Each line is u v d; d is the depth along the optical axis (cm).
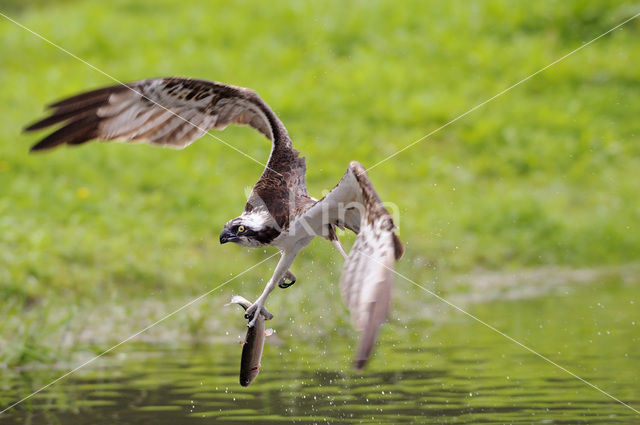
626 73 2433
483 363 999
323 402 854
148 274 1362
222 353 1076
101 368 1002
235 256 1490
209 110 723
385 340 1128
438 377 941
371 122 2145
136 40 2605
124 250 1422
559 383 910
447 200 1831
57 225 1511
